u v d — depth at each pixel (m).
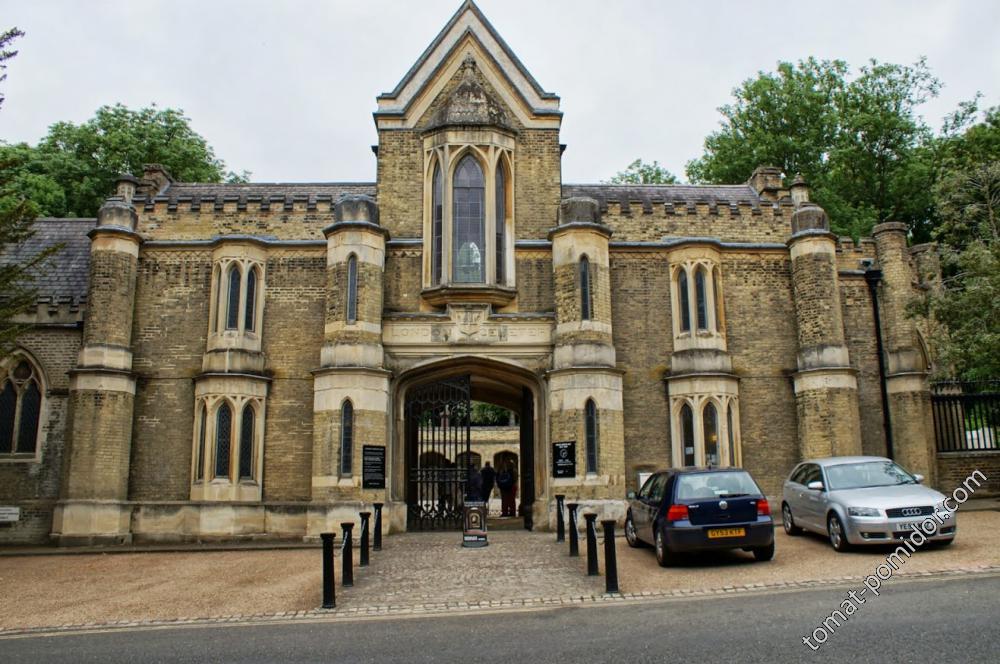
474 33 23.14
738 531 12.93
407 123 22.45
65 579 13.96
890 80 39.19
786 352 21.86
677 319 21.70
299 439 20.55
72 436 19.44
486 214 21.53
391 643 8.80
